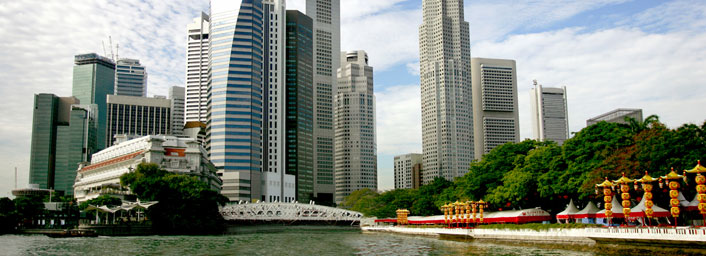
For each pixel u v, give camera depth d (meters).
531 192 117.38
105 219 190.50
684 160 80.38
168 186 163.38
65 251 101.44
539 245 96.44
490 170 137.88
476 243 109.75
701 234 67.81
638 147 87.38
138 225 161.50
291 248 110.38
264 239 142.50
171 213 162.75
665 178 73.62
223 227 197.75
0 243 120.75
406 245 114.00
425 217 174.38
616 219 92.31
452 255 87.50
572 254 79.75
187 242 127.19
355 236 157.75
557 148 114.38
